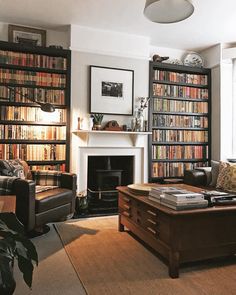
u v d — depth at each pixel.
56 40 3.83
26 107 3.47
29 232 2.76
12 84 3.40
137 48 3.95
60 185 3.19
